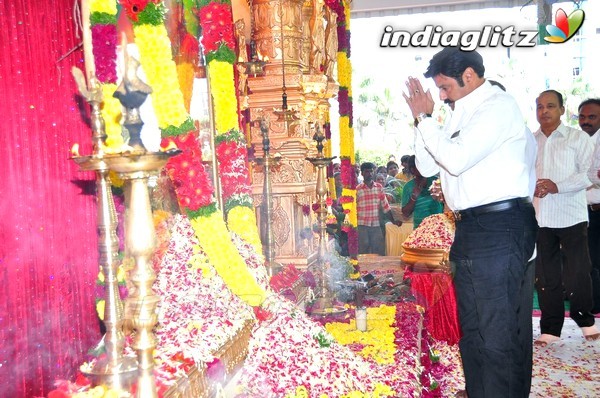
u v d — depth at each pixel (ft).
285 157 12.82
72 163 6.88
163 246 8.41
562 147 15.46
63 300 6.67
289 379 7.61
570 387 12.12
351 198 18.93
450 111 10.84
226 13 10.11
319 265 10.77
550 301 15.29
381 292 10.34
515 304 9.16
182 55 9.66
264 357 7.88
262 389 7.59
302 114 13.34
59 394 5.62
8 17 5.99
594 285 17.06
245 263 8.87
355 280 10.39
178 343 6.97
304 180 12.79
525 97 44.19
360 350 8.64
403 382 7.72
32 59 6.28
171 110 7.59
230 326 7.77
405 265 12.24
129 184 5.28
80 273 6.98
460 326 9.82
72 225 6.86
